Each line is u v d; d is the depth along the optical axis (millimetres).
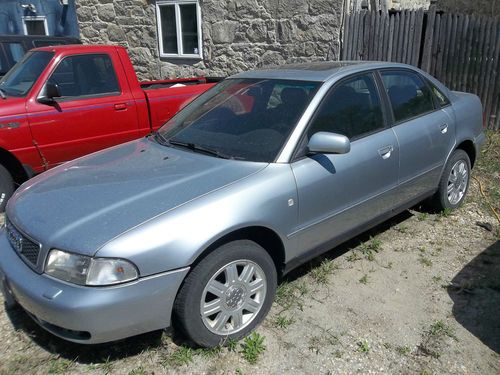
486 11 11945
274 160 3252
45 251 2705
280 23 9023
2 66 7387
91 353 3018
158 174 3227
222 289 2936
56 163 5531
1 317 3408
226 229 2840
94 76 5789
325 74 3791
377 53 8289
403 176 4141
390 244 4359
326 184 3422
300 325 3250
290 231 3250
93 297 2535
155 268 2635
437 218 4848
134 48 11367
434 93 4648
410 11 7840
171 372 2854
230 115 3824
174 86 6934
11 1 13562
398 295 3590
